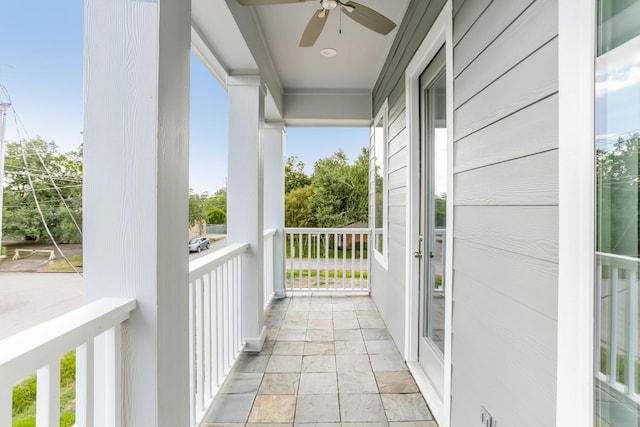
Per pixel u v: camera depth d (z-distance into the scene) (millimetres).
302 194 10633
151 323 1234
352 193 10398
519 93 1155
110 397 1165
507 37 1229
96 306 1116
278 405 2201
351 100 4699
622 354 807
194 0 1944
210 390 2135
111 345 1162
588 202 871
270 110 4258
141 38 1232
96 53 1229
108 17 1233
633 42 766
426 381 2453
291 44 3350
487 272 1388
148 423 1231
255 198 3004
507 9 1228
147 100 1229
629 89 778
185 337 1491
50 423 862
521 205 1151
